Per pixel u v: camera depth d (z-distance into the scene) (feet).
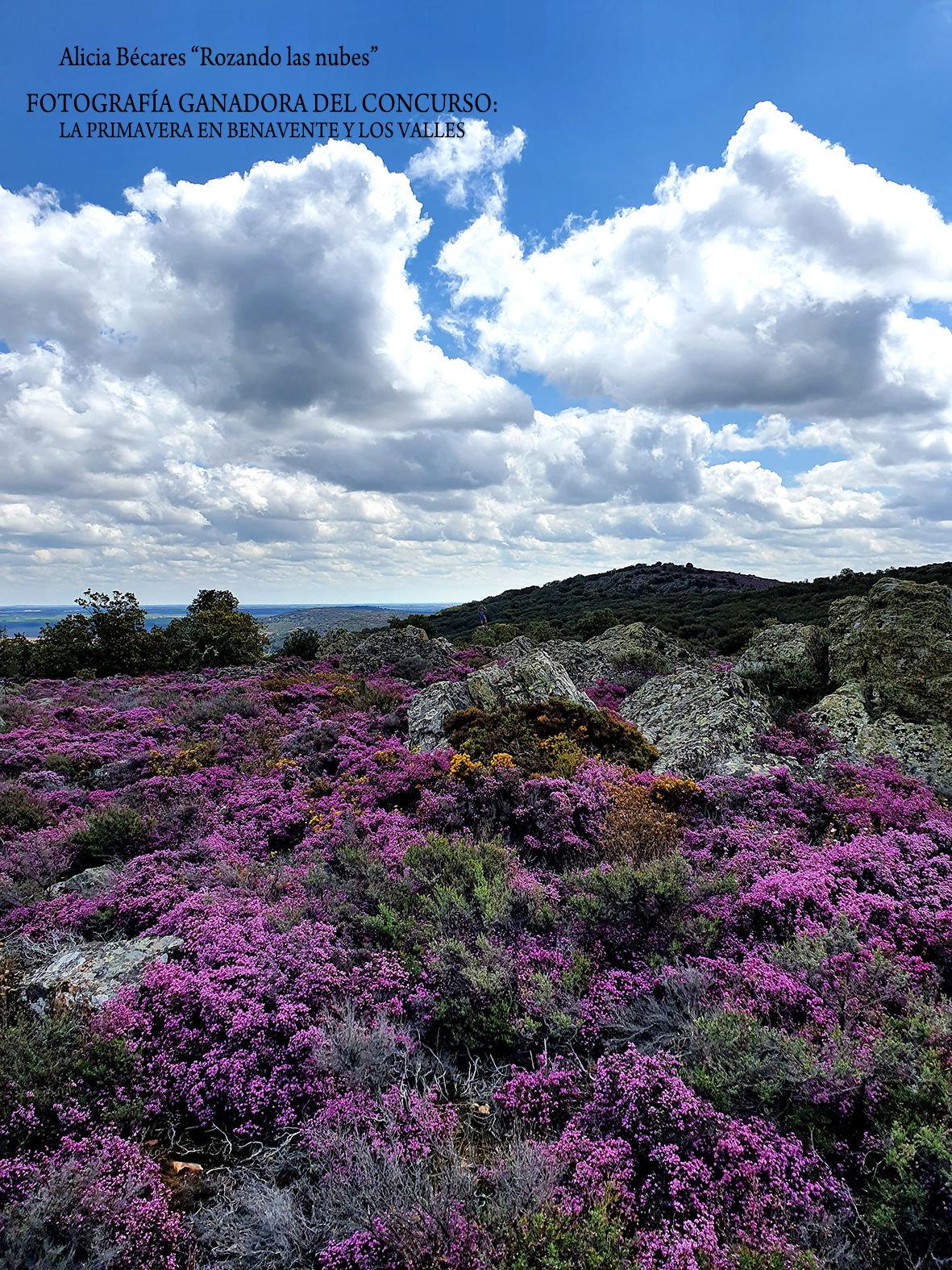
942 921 17.70
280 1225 10.62
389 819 28.53
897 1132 10.91
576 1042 14.89
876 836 24.54
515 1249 9.67
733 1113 12.23
